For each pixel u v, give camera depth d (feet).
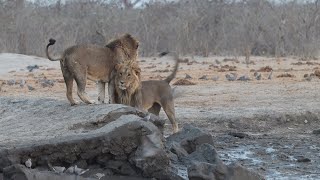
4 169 41.09
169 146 45.37
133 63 52.03
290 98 67.97
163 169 41.98
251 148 49.90
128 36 53.42
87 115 49.14
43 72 99.14
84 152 42.86
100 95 53.78
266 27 134.10
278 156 47.24
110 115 48.39
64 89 76.59
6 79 89.71
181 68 99.30
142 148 42.39
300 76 85.10
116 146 42.80
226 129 56.85
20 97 61.87
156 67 103.40
